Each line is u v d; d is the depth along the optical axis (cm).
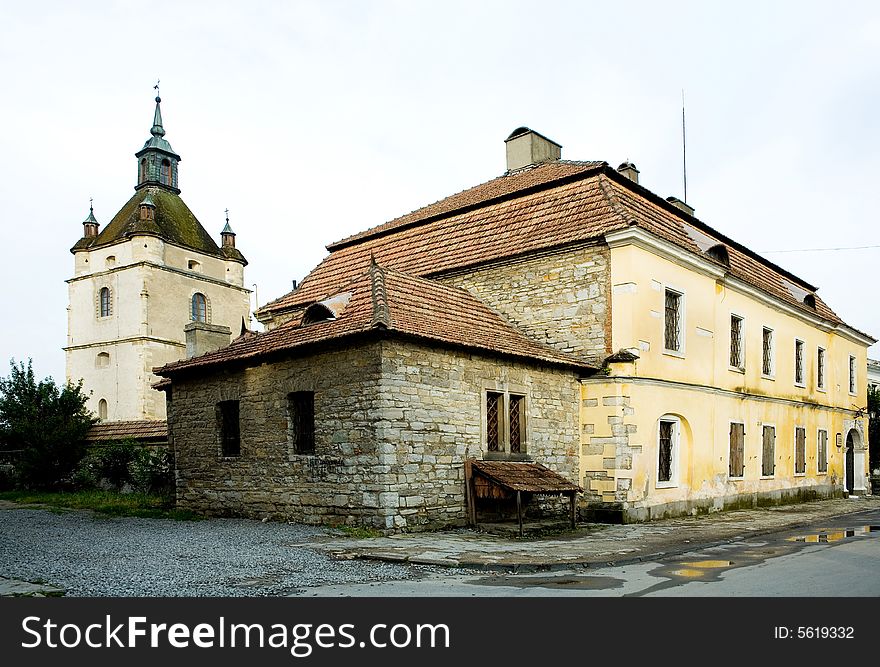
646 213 2038
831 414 3028
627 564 1081
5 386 2772
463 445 1520
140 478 2359
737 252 2622
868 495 3288
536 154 2609
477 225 2197
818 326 2964
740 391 2275
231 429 1722
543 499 1717
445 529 1454
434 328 1511
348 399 1437
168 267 5372
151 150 5938
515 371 1659
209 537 1316
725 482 2152
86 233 5759
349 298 1666
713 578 941
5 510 1895
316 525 1469
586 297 1845
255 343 1700
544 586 886
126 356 5191
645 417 1808
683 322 1989
